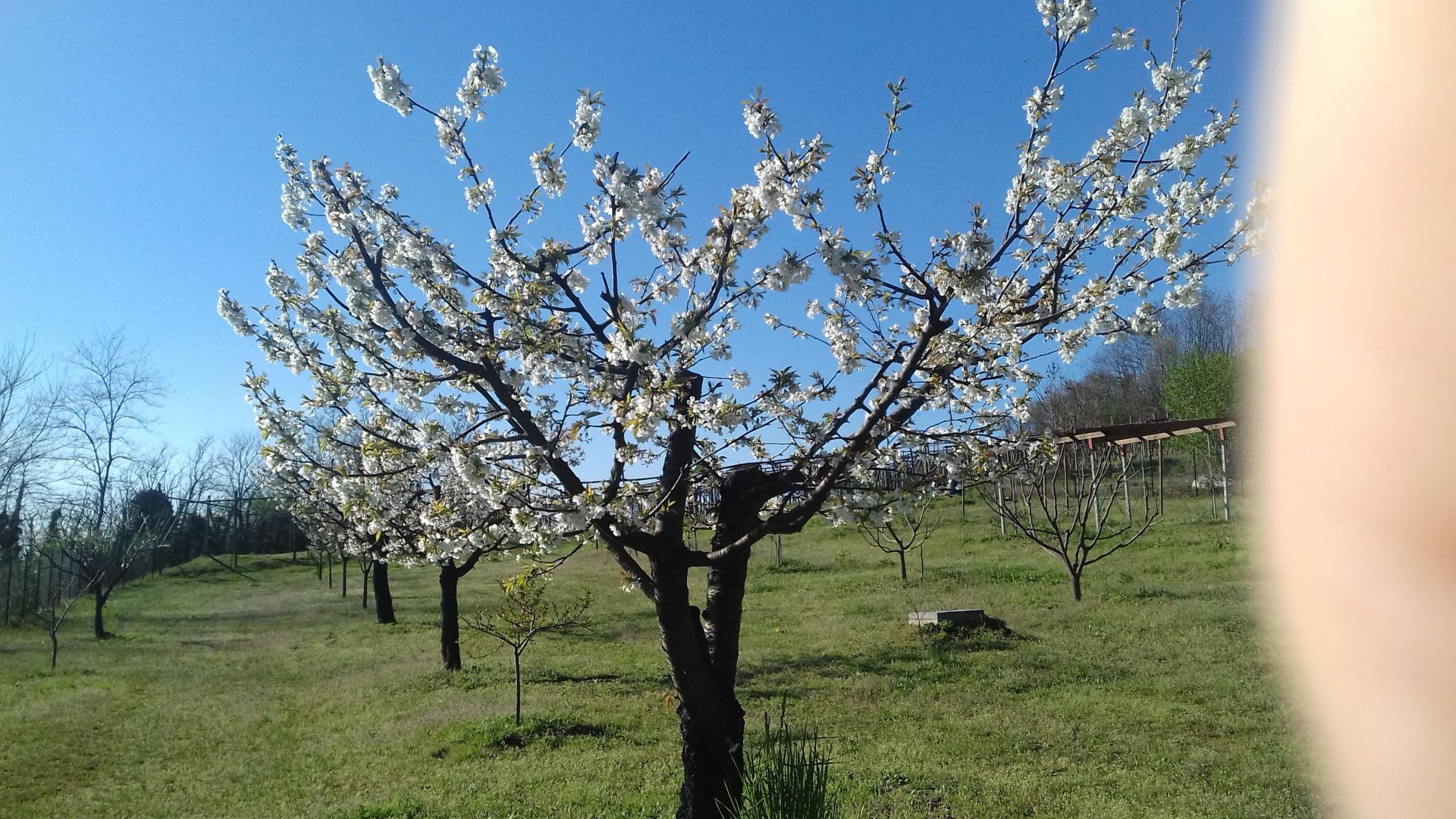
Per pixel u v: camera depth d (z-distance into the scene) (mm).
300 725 10891
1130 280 4938
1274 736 7379
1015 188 4836
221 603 28344
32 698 13453
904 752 7754
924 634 13344
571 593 22203
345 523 11422
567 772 7844
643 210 4777
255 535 44750
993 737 8148
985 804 6254
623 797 6926
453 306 5523
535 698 11305
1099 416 36031
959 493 5438
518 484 4840
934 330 4594
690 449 5484
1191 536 20484
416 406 5984
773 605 18406
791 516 4734
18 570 27688
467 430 5305
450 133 5195
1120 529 23312
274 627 21688
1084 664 10922
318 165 5504
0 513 24453
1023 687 10078
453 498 6145
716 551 5414
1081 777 6832
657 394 4555
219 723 11273
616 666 13477
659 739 9055
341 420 6184
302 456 6305
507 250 5160
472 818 6660
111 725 11383
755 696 10516
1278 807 5777
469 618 19953
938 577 19516
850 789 6598
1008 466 5535
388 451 5258
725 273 4895
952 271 4523
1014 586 17672
